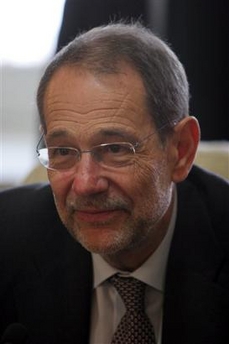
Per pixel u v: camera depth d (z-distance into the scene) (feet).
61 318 9.85
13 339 8.21
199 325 9.30
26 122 25.64
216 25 18.69
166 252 9.80
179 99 8.78
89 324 9.86
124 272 9.73
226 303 9.41
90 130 8.13
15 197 11.34
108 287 9.89
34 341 9.84
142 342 9.57
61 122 8.27
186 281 9.59
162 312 9.63
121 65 8.24
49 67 8.61
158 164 8.55
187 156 9.09
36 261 10.35
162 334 9.45
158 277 9.73
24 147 25.91
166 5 18.56
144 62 8.38
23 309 10.06
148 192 8.49
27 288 10.18
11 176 25.79
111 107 8.11
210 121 18.79
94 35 8.63
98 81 8.14
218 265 9.71
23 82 25.09
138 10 18.21
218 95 18.78
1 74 25.02
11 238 10.67
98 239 8.47
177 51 18.69
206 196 10.41
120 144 8.20
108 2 18.01
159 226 9.45
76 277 9.94
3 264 10.48
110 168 8.24
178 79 8.80
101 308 9.90
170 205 9.69
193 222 10.05
